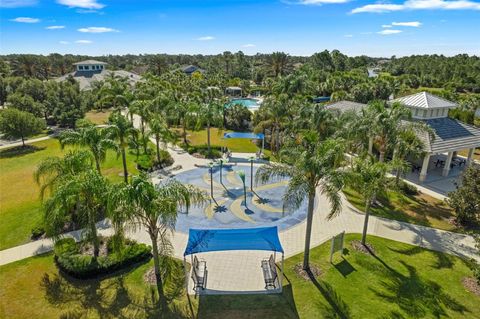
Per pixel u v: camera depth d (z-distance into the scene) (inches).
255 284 734.5
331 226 1015.0
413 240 931.3
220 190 1286.9
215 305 671.1
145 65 6697.8
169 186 679.7
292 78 2847.0
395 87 3339.1
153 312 651.5
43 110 2509.8
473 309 665.0
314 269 788.6
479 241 731.4
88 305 668.7
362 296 699.4
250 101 3700.8
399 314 649.6
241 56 5762.8
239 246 715.4
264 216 1082.7
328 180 710.5
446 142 1354.6
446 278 761.6
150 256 831.1
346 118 1405.0
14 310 654.5
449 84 4133.9
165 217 642.2
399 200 1197.1
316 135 778.8
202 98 2864.2
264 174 771.4
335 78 3567.9
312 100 2760.8
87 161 876.0
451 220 1048.8
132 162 1612.9
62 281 741.3
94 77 4082.2
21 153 1786.4
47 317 638.5
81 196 749.9
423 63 5743.1
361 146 1208.2
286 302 680.4
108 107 3216.0
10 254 847.1
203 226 1017.5
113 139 1196.5
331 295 701.3
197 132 2258.9
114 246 692.7
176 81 3946.9
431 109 1466.5
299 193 715.4
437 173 1466.5
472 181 976.3
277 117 1727.4
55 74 5103.3
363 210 1125.7
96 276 752.3
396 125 1124.5
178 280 746.8
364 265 807.1
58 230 749.3
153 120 1589.6
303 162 703.1
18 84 3154.5
